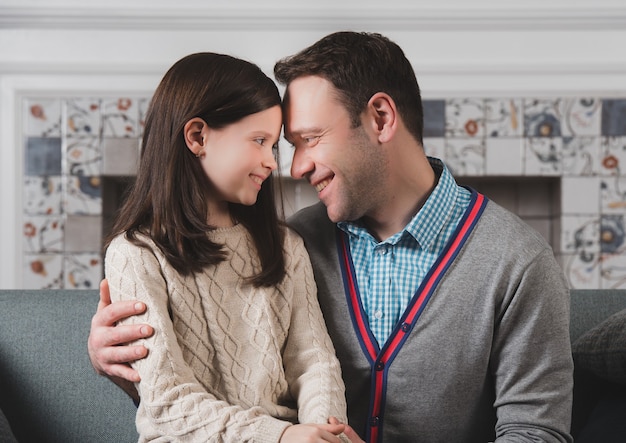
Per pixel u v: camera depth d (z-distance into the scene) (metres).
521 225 1.37
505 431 1.27
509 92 3.43
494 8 3.39
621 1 3.39
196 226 1.26
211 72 1.27
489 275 1.31
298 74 1.34
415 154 1.38
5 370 1.51
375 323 1.36
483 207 1.39
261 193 1.34
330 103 1.31
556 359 1.29
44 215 3.45
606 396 1.47
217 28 3.44
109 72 3.44
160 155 1.27
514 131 3.44
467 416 1.33
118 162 3.45
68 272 3.45
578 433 1.50
